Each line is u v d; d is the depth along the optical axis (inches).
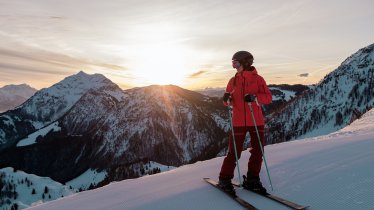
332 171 208.1
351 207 155.6
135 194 240.8
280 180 215.6
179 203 195.3
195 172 292.8
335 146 294.8
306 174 214.5
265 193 188.9
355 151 254.2
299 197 179.5
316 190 183.3
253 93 210.2
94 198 261.4
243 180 217.2
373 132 394.6
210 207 181.2
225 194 198.4
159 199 209.2
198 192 209.6
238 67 217.8
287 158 273.9
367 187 171.2
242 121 210.1
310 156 265.7
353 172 197.6
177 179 272.7
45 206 282.4
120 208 208.7
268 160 280.8
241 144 211.6
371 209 149.1
